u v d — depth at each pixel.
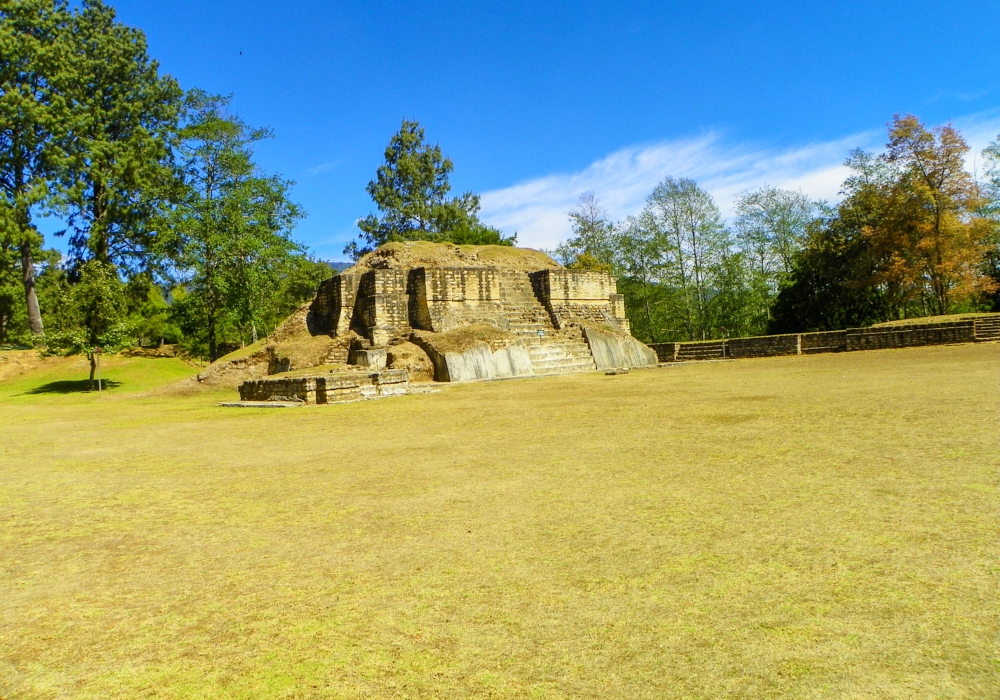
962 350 22.12
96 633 3.62
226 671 3.12
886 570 3.84
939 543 4.20
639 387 17.23
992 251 36.75
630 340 30.66
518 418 12.00
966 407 9.30
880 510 4.94
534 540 4.79
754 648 3.06
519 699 2.73
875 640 3.07
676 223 46.84
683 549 4.41
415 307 27.52
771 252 48.22
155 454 9.88
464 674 2.97
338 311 28.23
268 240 39.69
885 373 16.09
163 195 41.50
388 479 7.16
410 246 32.56
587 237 53.56
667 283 47.28
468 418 12.45
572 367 27.41
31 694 3.00
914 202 33.88
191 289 42.88
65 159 36.41
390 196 57.25
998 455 6.31
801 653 2.99
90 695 2.97
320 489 6.85
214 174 40.69
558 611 3.57
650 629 3.31
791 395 12.71
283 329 29.97
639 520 5.12
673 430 9.37
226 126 39.81
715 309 46.78
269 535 5.27
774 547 4.34
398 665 3.09
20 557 5.01
